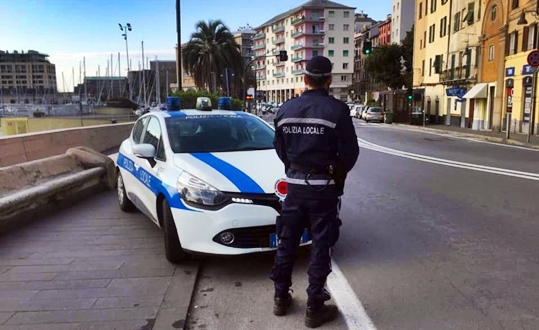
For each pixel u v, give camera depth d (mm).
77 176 7578
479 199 7773
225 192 4344
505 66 27203
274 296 3773
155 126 5941
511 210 6965
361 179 10039
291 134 3420
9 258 4922
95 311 3703
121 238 5621
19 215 6133
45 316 3625
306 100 3398
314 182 3379
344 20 110375
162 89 96250
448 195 8156
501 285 4207
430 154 15336
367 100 79250
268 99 135875
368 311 3738
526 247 5242
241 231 4312
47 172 7301
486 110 30234
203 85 55094
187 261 4816
